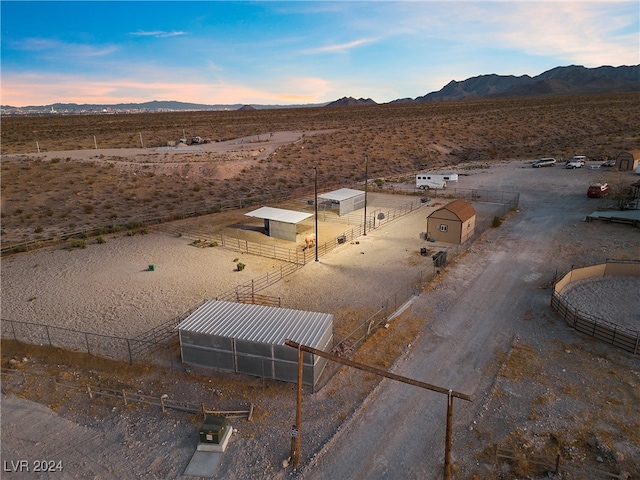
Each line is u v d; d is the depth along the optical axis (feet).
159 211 182.29
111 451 56.34
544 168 261.44
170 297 101.09
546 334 81.56
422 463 53.11
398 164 299.58
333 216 171.83
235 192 215.92
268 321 75.31
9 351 80.02
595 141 336.49
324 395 66.18
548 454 53.31
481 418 60.08
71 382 71.05
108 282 110.01
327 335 73.67
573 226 149.18
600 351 75.41
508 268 114.42
